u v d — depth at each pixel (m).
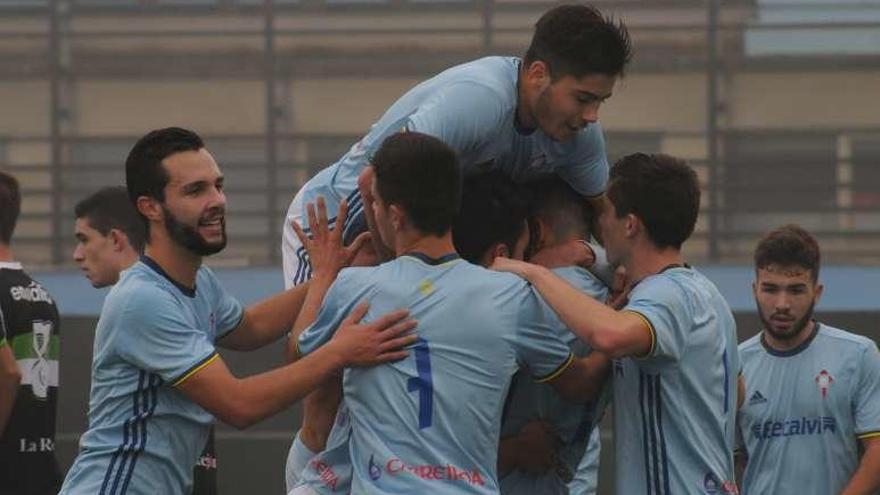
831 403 18.50
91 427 13.95
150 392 13.55
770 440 18.70
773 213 30.72
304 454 14.18
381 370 12.30
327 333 12.75
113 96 31.56
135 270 13.62
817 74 31.02
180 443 13.75
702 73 31.25
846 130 30.98
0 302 18.34
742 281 28.58
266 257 30.86
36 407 18.66
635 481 12.96
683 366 12.79
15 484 18.45
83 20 31.84
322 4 31.92
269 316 14.65
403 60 31.77
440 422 12.16
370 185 13.09
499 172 13.66
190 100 31.73
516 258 13.53
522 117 13.94
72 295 28.70
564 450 13.59
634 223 13.05
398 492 12.04
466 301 12.32
